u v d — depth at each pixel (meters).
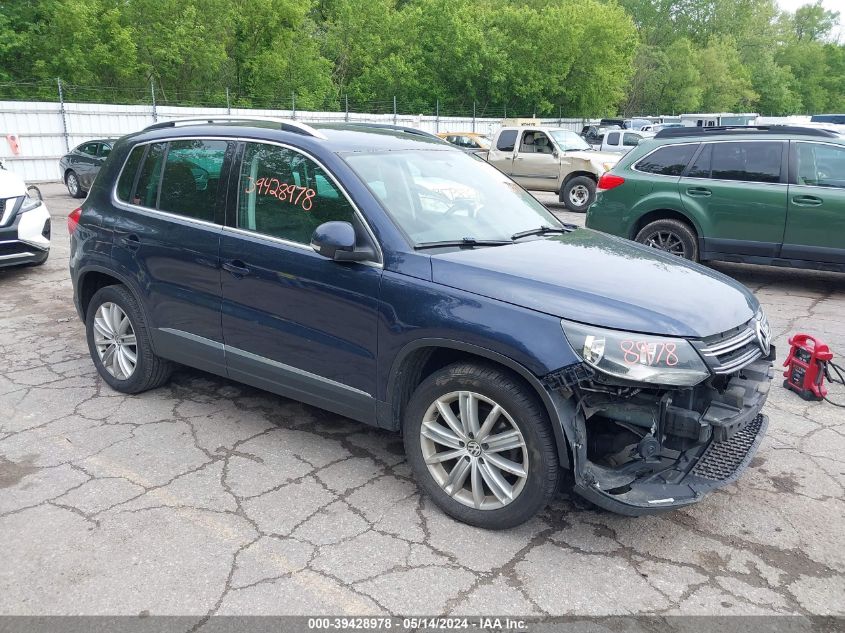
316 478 3.73
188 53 31.56
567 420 2.91
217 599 2.77
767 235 7.68
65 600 2.76
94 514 3.37
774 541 3.21
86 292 5.01
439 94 41.69
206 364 4.25
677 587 2.88
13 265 8.13
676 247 8.28
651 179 8.33
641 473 3.08
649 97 62.09
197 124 4.48
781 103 81.06
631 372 2.82
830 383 5.16
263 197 3.90
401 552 3.08
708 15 77.94
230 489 3.61
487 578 2.92
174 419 4.46
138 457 3.95
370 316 3.41
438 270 3.28
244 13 34.84
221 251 3.99
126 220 4.53
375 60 43.06
